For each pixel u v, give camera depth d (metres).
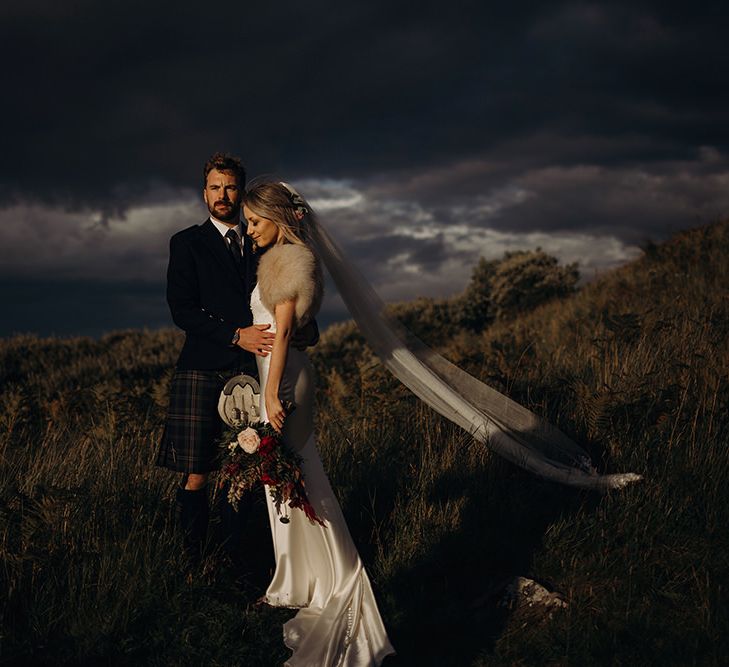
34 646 3.51
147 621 3.79
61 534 4.27
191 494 4.39
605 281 13.91
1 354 16.25
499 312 18.50
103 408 8.13
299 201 3.82
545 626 3.75
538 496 4.98
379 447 5.73
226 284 4.36
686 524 4.35
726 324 7.38
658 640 3.51
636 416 5.54
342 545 3.81
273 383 3.61
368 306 4.47
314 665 3.42
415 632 3.89
